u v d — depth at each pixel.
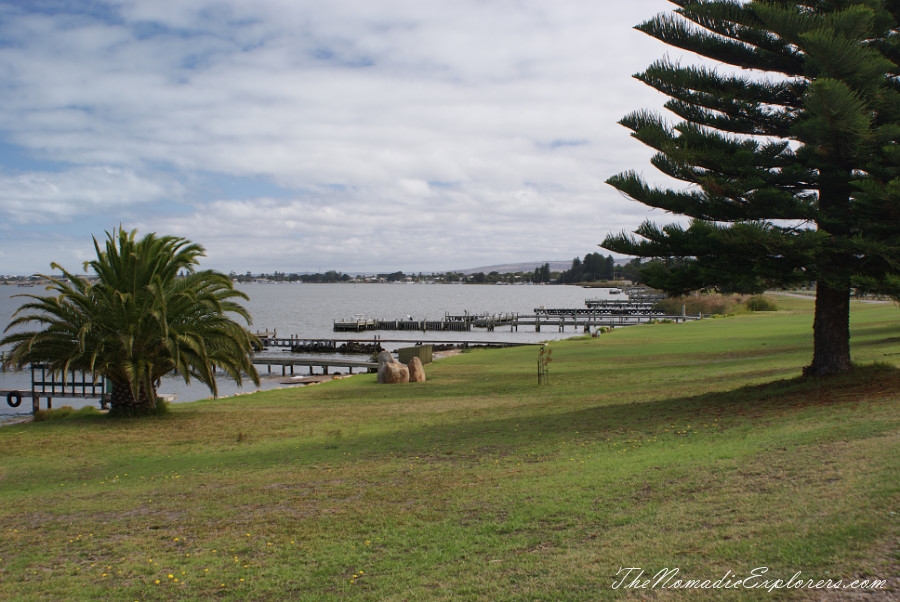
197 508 9.67
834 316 15.12
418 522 8.04
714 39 15.72
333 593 6.21
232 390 37.66
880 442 8.54
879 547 5.48
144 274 21.09
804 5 15.01
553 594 5.60
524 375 28.33
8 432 18.70
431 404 21.16
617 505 7.73
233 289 22.69
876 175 13.38
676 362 28.66
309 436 16.19
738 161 14.38
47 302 20.36
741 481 7.85
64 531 8.93
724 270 14.35
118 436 17.70
